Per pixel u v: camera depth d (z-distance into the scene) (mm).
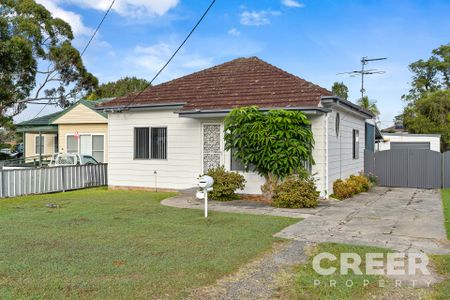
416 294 4605
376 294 4609
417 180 17062
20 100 27078
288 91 12820
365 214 9680
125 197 12781
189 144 13984
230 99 13328
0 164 22281
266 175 11719
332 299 4453
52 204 10977
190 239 6906
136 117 14953
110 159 15508
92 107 19719
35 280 4820
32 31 25328
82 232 7406
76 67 29828
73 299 4273
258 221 8609
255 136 11320
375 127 22531
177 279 4930
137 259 5703
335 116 13266
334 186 12922
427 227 8148
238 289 4695
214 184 11844
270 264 5645
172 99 14438
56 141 24719
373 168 17953
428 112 35781
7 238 6910
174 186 14273
